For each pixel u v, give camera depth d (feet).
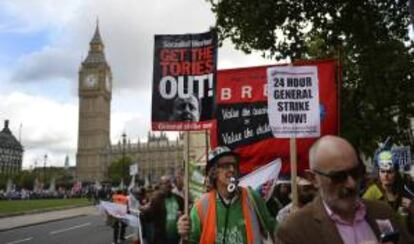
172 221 31.99
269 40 51.75
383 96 56.90
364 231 10.14
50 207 179.32
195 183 32.63
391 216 10.46
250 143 29.76
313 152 10.28
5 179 434.71
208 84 20.76
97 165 631.97
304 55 56.24
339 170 9.81
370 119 65.26
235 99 30.40
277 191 30.58
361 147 68.54
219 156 16.83
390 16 52.54
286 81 21.11
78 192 331.98
